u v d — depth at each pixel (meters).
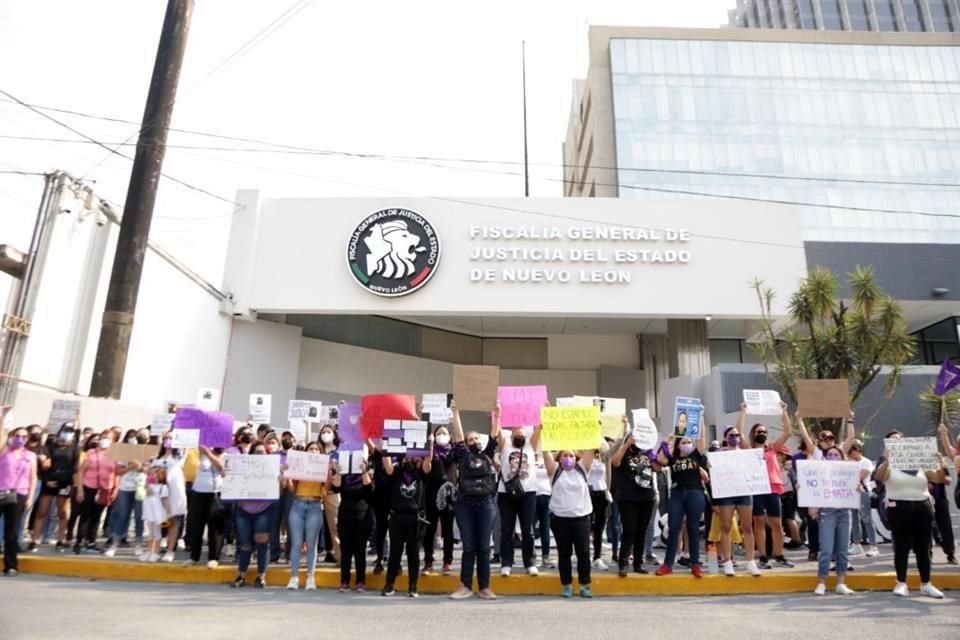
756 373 21.41
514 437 8.47
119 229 16.16
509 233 23.73
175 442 9.08
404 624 5.90
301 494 8.30
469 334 29.92
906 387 20.09
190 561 9.34
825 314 18.98
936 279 30.53
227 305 22.59
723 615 6.54
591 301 23.25
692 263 23.53
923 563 7.68
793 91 44.41
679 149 42.75
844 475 7.97
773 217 23.92
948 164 43.53
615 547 9.81
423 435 7.70
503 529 8.41
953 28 77.25
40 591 7.31
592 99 45.53
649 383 28.70
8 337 12.66
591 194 47.84
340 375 26.33
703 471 8.84
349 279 23.45
